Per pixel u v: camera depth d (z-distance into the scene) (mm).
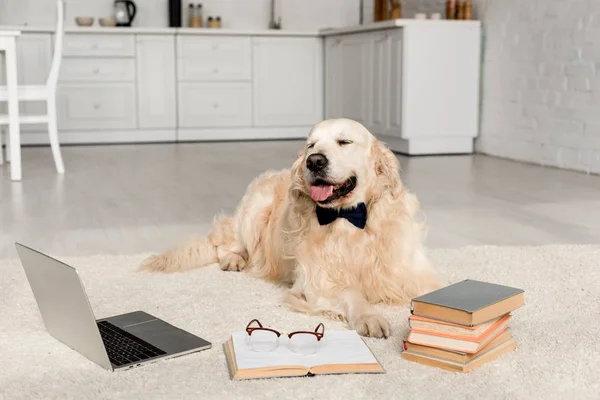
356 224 1981
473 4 6145
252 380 1515
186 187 4367
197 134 7238
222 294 2178
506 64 5723
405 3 7125
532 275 2340
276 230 2266
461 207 3666
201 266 2564
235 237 2604
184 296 2154
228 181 4586
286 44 7281
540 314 1940
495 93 5895
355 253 2002
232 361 1582
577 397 1422
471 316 1515
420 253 2117
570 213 3482
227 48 7156
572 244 2795
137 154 6090
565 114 5070
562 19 5062
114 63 6902
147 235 3084
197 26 7359
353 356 1591
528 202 3789
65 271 1583
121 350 1681
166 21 7527
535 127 5406
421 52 5766
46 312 1801
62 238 3020
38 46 6656
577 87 4938
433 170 5039
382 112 6168
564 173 4879
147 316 1907
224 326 1869
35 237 3039
